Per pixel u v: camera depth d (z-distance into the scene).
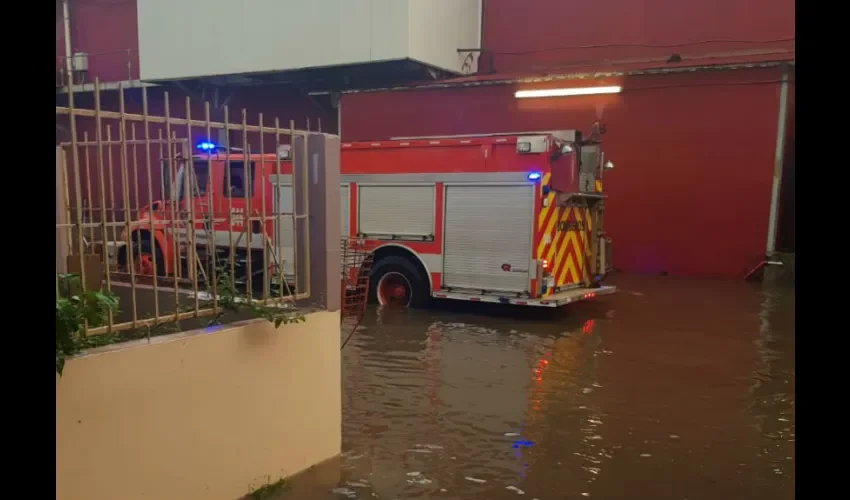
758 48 13.76
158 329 3.85
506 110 15.36
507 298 8.58
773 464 4.16
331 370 4.01
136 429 2.94
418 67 16.11
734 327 8.38
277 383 3.64
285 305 3.91
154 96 20.45
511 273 8.63
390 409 5.15
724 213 13.32
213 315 3.50
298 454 3.81
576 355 6.91
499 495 3.68
